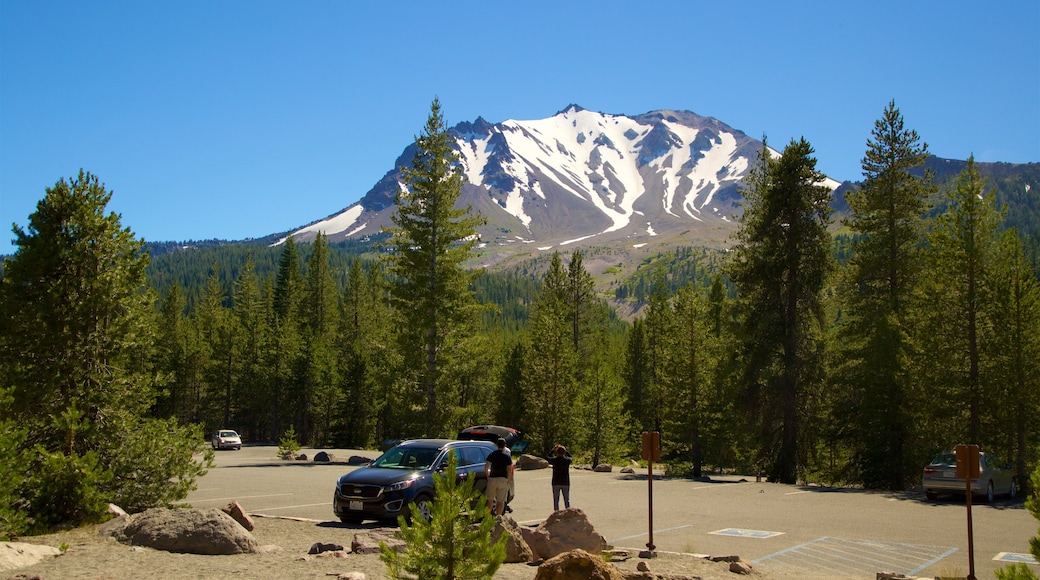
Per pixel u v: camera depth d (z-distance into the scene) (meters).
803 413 36.25
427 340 42.16
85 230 16.70
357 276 95.06
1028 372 28.11
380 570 9.74
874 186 39.19
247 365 84.12
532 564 11.17
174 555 10.57
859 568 12.34
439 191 42.91
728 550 13.85
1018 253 29.64
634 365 72.44
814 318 37.19
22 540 11.88
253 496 21.80
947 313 30.42
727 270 38.62
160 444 16.12
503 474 15.38
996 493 24.06
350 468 36.25
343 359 84.88
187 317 106.12
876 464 34.53
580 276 69.31
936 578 10.87
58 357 16.06
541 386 49.97
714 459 40.94
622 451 49.41
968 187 30.66
